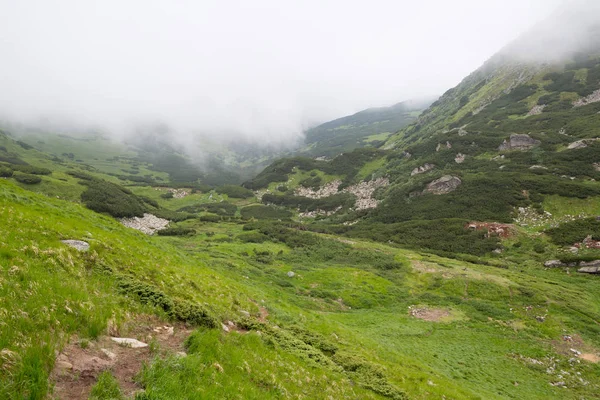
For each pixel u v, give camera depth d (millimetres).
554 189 109812
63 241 16266
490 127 190375
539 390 35000
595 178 113375
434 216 121750
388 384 19516
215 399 8672
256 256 79625
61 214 24484
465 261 86938
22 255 12148
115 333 10320
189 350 11094
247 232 111688
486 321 53250
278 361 14695
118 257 18297
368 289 64250
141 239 30797
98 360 8391
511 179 123562
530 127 171500
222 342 12836
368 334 39844
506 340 47125
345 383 17000
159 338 11422
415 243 104312
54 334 8328
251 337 15438
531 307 57969
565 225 93125
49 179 136000
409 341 41969
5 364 6402
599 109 165375
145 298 13719
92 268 14734
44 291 9781
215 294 21828
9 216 16734
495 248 93375
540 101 199625
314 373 16016
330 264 80812
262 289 45094
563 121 165500
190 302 15445
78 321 9453
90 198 131125
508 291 62938
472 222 106750
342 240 104062
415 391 21094
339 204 180625
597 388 37000
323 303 54156
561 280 72500
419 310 56156
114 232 27891
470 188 129125
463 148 168625
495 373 37219
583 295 63125
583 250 82312
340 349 23094
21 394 5996
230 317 18359
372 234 117750
